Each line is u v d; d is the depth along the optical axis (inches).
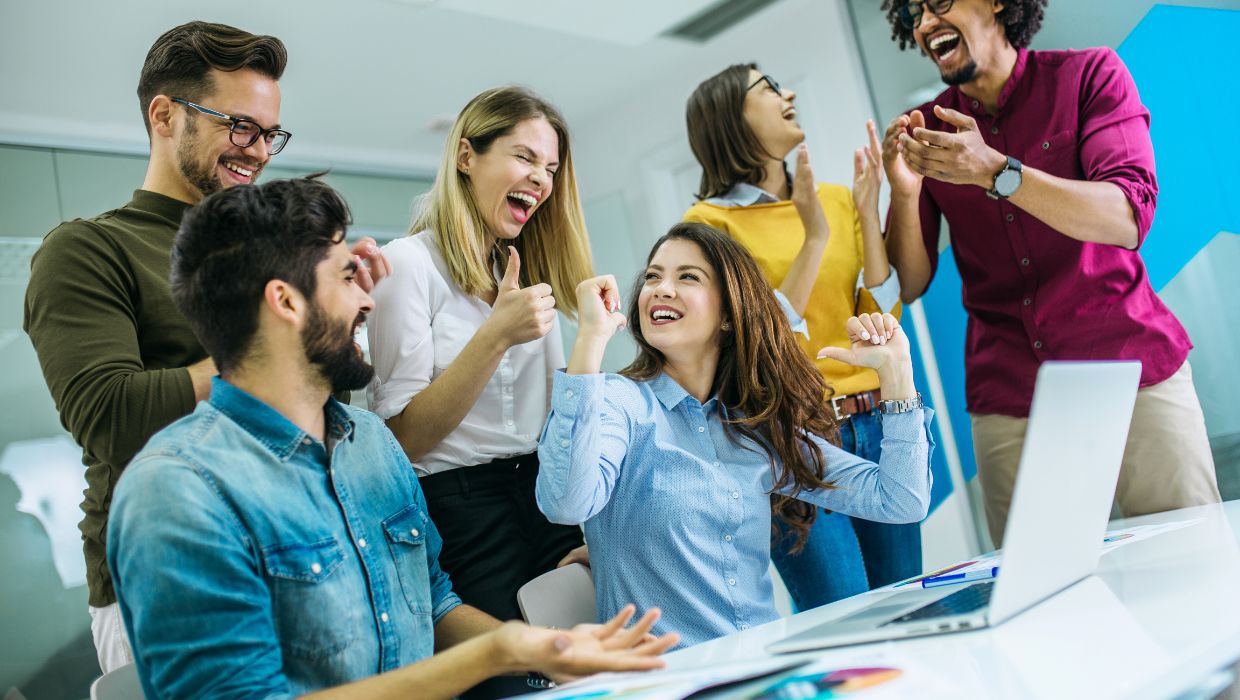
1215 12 104.9
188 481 40.2
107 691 44.3
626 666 33.7
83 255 60.2
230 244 43.6
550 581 59.0
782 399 64.0
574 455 54.8
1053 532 37.9
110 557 40.5
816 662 33.8
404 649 46.4
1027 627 35.0
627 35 156.0
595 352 56.2
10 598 130.4
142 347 62.2
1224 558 44.4
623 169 184.7
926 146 79.7
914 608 41.1
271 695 37.9
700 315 64.1
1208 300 106.6
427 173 190.2
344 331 45.6
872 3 139.3
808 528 70.3
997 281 90.6
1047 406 34.0
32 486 134.5
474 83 164.7
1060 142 87.9
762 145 96.2
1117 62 87.2
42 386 139.6
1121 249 85.4
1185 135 107.7
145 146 158.6
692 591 58.2
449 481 71.1
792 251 94.6
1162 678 27.8
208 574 39.1
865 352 59.9
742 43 161.2
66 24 127.4
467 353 66.1
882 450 60.2
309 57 146.3
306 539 43.2
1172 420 83.4
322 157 176.4
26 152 147.4
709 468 59.8
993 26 88.7
